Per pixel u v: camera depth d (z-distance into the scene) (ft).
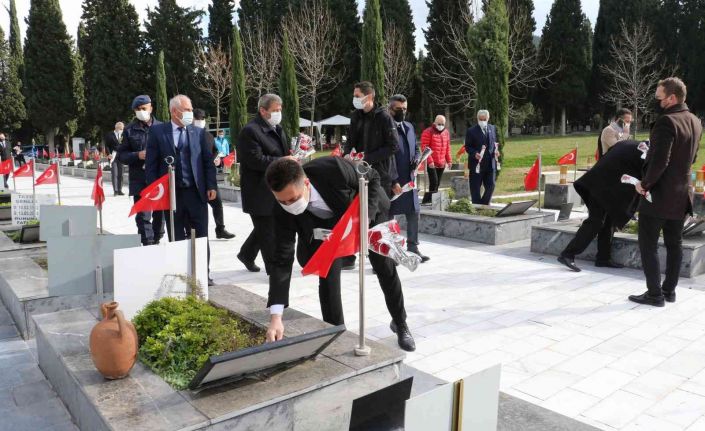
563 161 38.96
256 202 17.71
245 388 9.21
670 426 10.48
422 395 5.90
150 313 11.11
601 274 21.31
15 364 13.53
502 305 17.62
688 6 124.06
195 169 18.20
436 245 27.37
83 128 145.79
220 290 14.30
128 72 128.06
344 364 10.16
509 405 11.06
